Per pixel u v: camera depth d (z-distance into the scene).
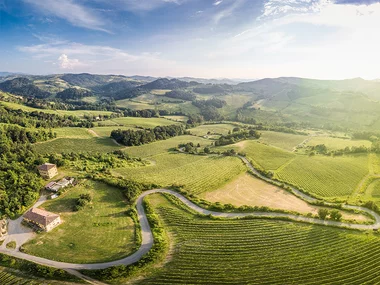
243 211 93.50
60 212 87.94
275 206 99.25
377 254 69.19
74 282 59.28
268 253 69.56
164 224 84.50
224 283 59.22
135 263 65.19
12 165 108.00
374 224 85.88
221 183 119.31
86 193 99.38
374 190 116.00
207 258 67.44
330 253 69.62
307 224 84.50
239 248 71.50
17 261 65.56
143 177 122.62
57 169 116.94
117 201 97.19
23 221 82.00
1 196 89.31
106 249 71.25
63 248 71.19
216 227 82.19
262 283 59.50
